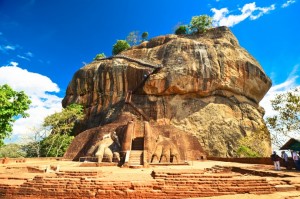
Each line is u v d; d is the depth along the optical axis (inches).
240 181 399.5
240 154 1233.4
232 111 1656.0
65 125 1644.9
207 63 1638.8
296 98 883.4
